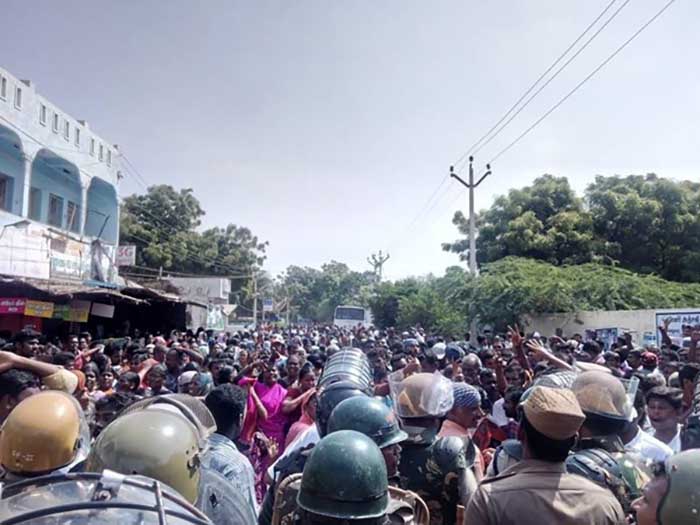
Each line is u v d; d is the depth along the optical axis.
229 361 8.77
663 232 27.88
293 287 90.25
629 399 3.27
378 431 2.87
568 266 24.55
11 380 3.29
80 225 20.72
